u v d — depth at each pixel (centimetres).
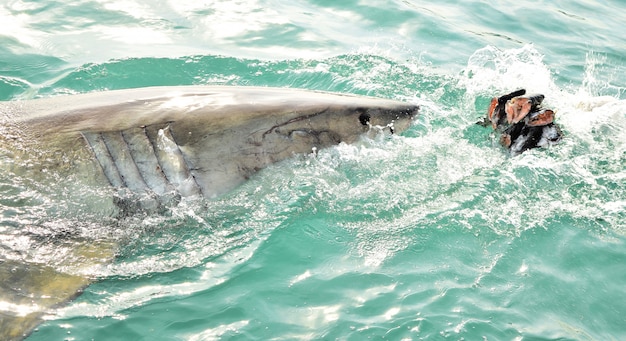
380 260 408
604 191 476
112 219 396
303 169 445
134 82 630
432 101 596
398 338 351
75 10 764
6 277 357
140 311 361
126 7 784
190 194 412
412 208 452
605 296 394
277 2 838
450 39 773
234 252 406
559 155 502
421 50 738
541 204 462
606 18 894
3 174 387
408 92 616
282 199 436
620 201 468
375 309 370
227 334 351
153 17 769
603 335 368
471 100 602
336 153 455
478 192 467
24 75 631
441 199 461
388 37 769
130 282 378
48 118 416
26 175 389
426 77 651
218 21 772
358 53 707
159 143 409
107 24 744
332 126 454
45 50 677
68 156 396
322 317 363
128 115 416
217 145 421
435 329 357
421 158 487
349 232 430
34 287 358
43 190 388
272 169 435
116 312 359
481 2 899
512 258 416
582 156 504
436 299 379
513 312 374
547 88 620
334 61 680
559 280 402
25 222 378
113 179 399
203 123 421
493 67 699
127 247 393
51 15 747
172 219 409
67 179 392
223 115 427
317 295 379
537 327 366
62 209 387
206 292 377
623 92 677
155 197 405
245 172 427
